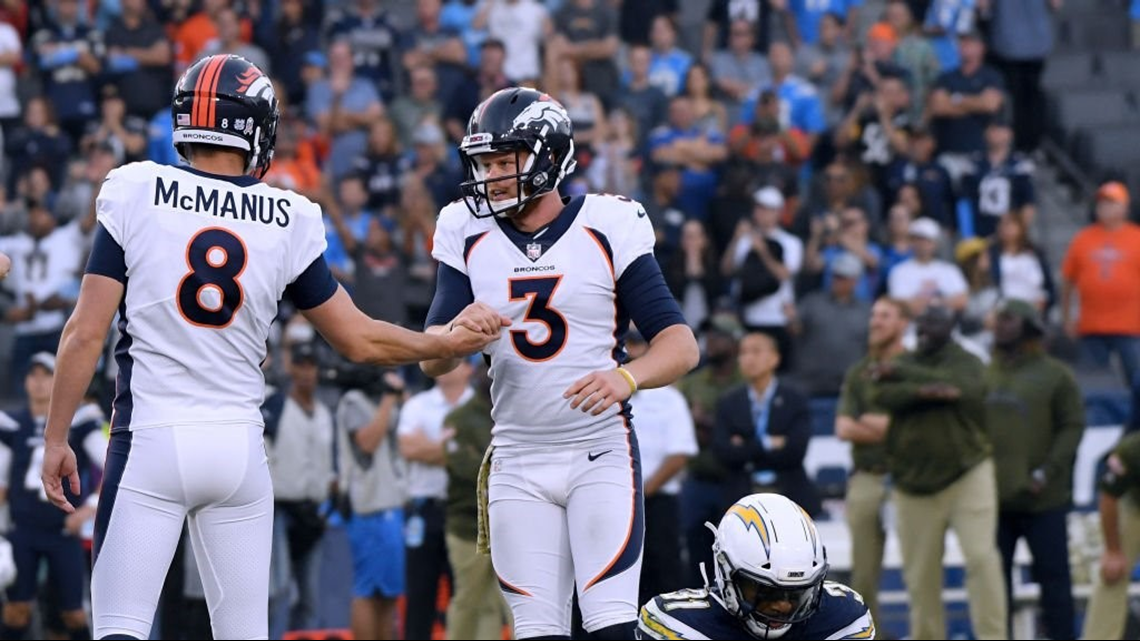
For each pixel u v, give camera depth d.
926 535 32.62
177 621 31.00
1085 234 48.06
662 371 16.64
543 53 54.72
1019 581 39.03
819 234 47.44
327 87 51.56
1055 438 33.53
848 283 45.53
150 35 51.88
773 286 45.47
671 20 55.91
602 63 53.78
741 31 55.00
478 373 32.88
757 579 15.87
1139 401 34.19
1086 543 38.38
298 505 33.16
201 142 15.91
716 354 35.28
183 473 15.38
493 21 54.91
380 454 33.56
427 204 45.19
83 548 34.38
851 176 49.56
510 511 17.30
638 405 32.41
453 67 53.53
